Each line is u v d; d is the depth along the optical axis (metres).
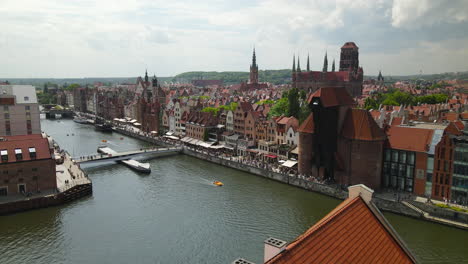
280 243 23.19
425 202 78.50
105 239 69.19
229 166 123.25
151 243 67.44
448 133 80.31
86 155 145.00
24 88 136.12
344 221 26.36
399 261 26.95
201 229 72.94
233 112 145.75
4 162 85.25
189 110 176.62
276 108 169.50
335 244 24.27
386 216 78.56
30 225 75.50
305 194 93.69
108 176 113.00
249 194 93.94
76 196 90.94
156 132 191.50
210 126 152.38
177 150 148.88
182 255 63.16
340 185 92.25
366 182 89.50
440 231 71.00
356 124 91.56
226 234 70.69
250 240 68.12
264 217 78.69
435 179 82.19
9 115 125.81
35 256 63.34
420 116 146.62
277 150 118.12
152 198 91.62
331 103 93.06
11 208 81.12
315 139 96.88
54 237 70.19
